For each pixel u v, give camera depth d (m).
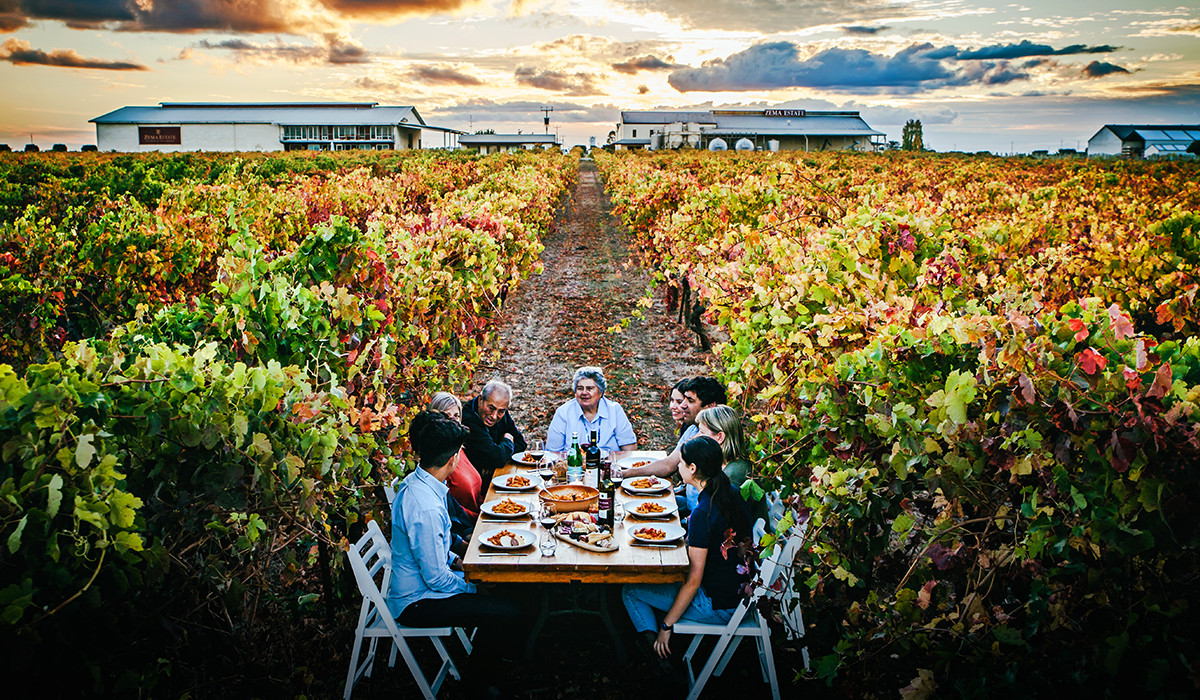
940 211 8.58
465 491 4.39
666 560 3.39
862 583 2.86
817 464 3.21
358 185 16.70
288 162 34.38
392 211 13.06
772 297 4.95
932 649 2.49
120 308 8.25
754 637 3.79
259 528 2.61
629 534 3.70
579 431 5.05
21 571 1.94
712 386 4.51
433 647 3.86
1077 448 2.11
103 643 2.16
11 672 1.84
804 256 5.62
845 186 16.70
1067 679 2.14
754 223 9.99
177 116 99.50
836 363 3.12
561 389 8.03
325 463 2.99
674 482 5.56
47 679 2.01
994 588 2.43
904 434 2.59
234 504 2.57
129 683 2.17
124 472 2.39
